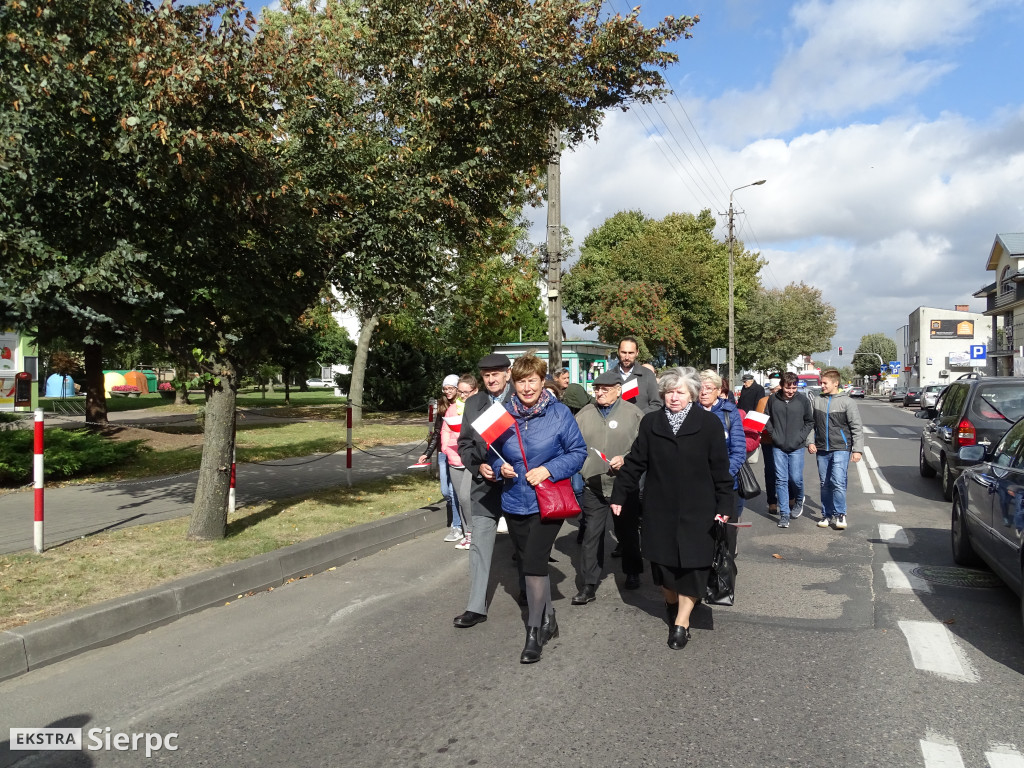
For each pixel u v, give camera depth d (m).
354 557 7.34
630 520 6.06
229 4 5.79
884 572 6.55
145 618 5.17
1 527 7.60
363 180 7.16
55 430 12.02
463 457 5.17
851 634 4.95
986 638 4.85
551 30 7.44
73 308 6.97
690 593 4.66
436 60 7.47
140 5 5.95
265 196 6.10
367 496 9.77
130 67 5.45
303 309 7.47
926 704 3.86
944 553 7.30
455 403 7.59
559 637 4.98
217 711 3.90
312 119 6.96
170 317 6.71
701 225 55.78
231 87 5.64
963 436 9.98
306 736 3.60
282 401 38.44
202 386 7.07
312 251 6.95
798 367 67.38
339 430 20.44
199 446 15.34
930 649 4.64
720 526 4.87
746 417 7.22
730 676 4.26
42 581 5.58
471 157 7.91
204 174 5.66
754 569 6.73
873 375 133.75
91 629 4.82
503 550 7.62
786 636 4.93
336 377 34.31
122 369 50.44
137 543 6.83
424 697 4.02
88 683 4.28
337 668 4.47
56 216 5.99
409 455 14.70
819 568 6.73
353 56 7.89
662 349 39.75
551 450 4.68
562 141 8.84
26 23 5.42
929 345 81.88
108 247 5.97
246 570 6.08
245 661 4.61
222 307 6.70
